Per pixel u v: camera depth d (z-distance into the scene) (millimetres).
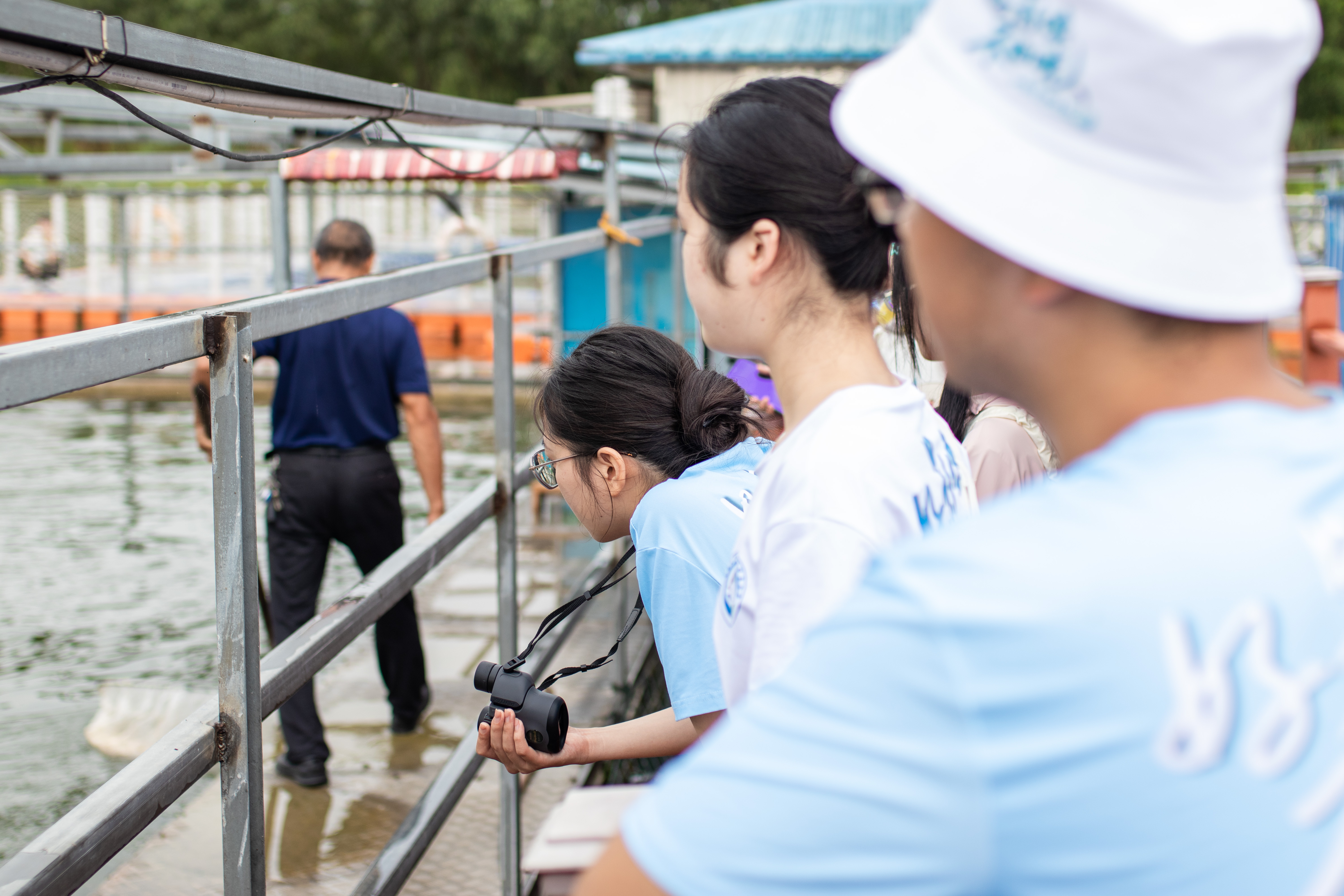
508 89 39188
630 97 10078
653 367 1811
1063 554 612
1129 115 640
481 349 14102
